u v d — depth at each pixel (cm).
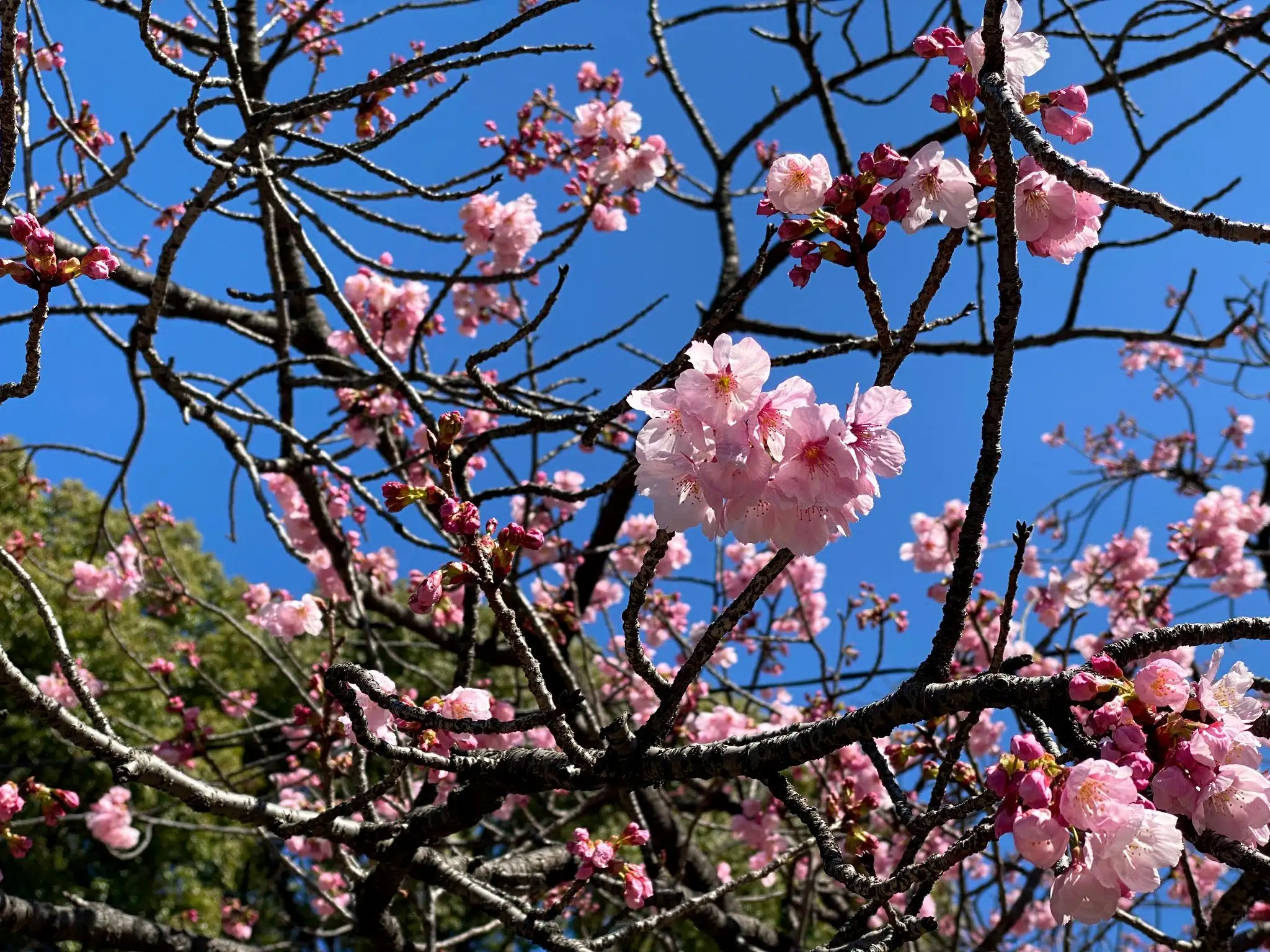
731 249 595
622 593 684
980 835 153
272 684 1347
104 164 345
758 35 507
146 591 592
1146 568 553
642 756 212
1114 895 144
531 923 296
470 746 259
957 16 401
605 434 481
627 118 449
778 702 579
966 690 177
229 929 842
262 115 298
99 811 525
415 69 276
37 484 716
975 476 186
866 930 238
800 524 173
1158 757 157
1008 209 165
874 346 257
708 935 486
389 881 334
